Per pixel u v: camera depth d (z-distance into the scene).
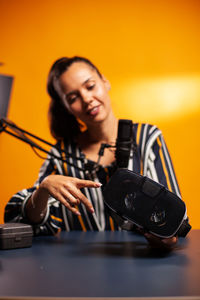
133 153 1.27
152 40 3.14
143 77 3.12
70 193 0.90
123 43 3.14
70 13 3.17
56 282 0.52
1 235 0.82
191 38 3.13
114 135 1.35
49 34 3.16
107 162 1.31
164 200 0.72
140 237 1.05
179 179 3.01
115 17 3.16
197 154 3.04
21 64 3.13
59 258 0.72
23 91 3.11
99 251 0.80
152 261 0.68
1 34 3.14
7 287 0.49
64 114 1.41
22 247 0.85
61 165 1.35
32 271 0.60
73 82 1.25
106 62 3.13
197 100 3.09
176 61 3.12
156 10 3.15
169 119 3.08
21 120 3.07
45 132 3.07
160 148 1.31
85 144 1.38
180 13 3.14
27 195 1.13
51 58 3.14
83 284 0.51
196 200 2.96
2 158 2.99
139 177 0.75
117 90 3.11
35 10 3.17
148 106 3.10
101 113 1.27
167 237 0.72
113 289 0.48
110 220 1.31
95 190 1.28
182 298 0.43
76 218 1.33
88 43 3.15
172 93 3.10
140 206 0.72
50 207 1.22
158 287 0.49
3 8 3.15
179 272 0.58
